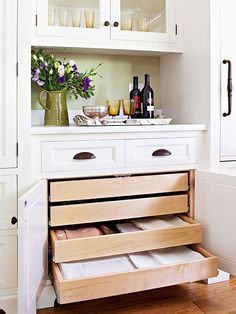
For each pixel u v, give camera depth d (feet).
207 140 6.45
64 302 4.92
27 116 5.38
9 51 5.27
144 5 6.96
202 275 5.68
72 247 5.30
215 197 6.13
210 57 6.29
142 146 6.07
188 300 5.89
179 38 7.07
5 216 5.36
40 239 5.22
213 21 6.27
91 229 6.11
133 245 5.68
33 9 6.13
